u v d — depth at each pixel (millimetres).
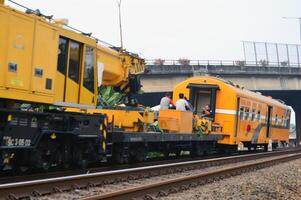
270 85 61375
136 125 16641
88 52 13477
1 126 10320
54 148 12125
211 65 56250
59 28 12086
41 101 11344
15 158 11508
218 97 24203
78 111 14258
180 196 10695
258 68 59562
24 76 10820
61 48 12469
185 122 19547
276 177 16078
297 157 27078
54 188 9664
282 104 35031
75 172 12711
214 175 14242
